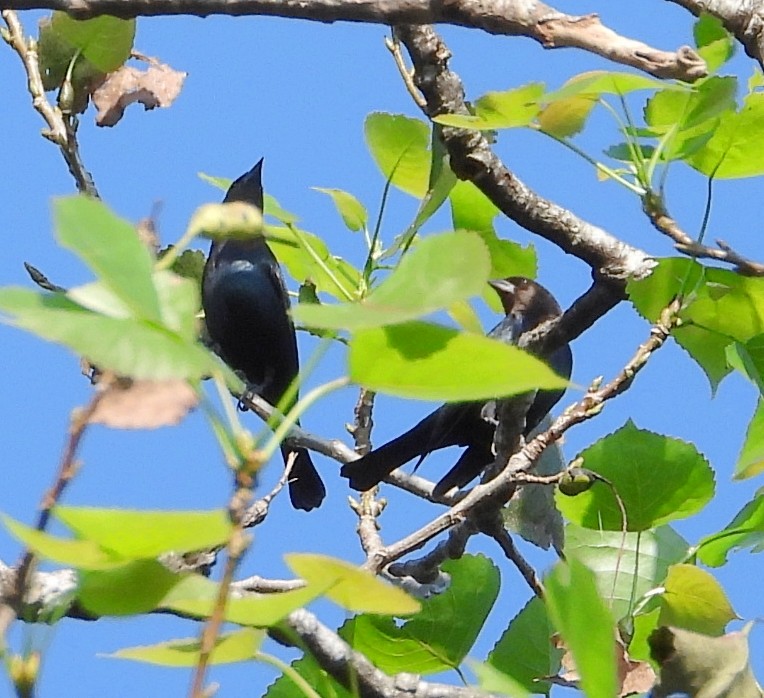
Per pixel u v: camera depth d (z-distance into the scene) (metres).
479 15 5.53
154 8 5.87
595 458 6.46
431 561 7.34
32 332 2.52
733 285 6.33
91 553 2.67
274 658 3.23
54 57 7.81
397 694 5.90
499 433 7.44
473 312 6.71
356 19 5.74
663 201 6.23
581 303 7.36
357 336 2.78
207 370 2.62
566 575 3.06
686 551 6.50
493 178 7.23
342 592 3.05
